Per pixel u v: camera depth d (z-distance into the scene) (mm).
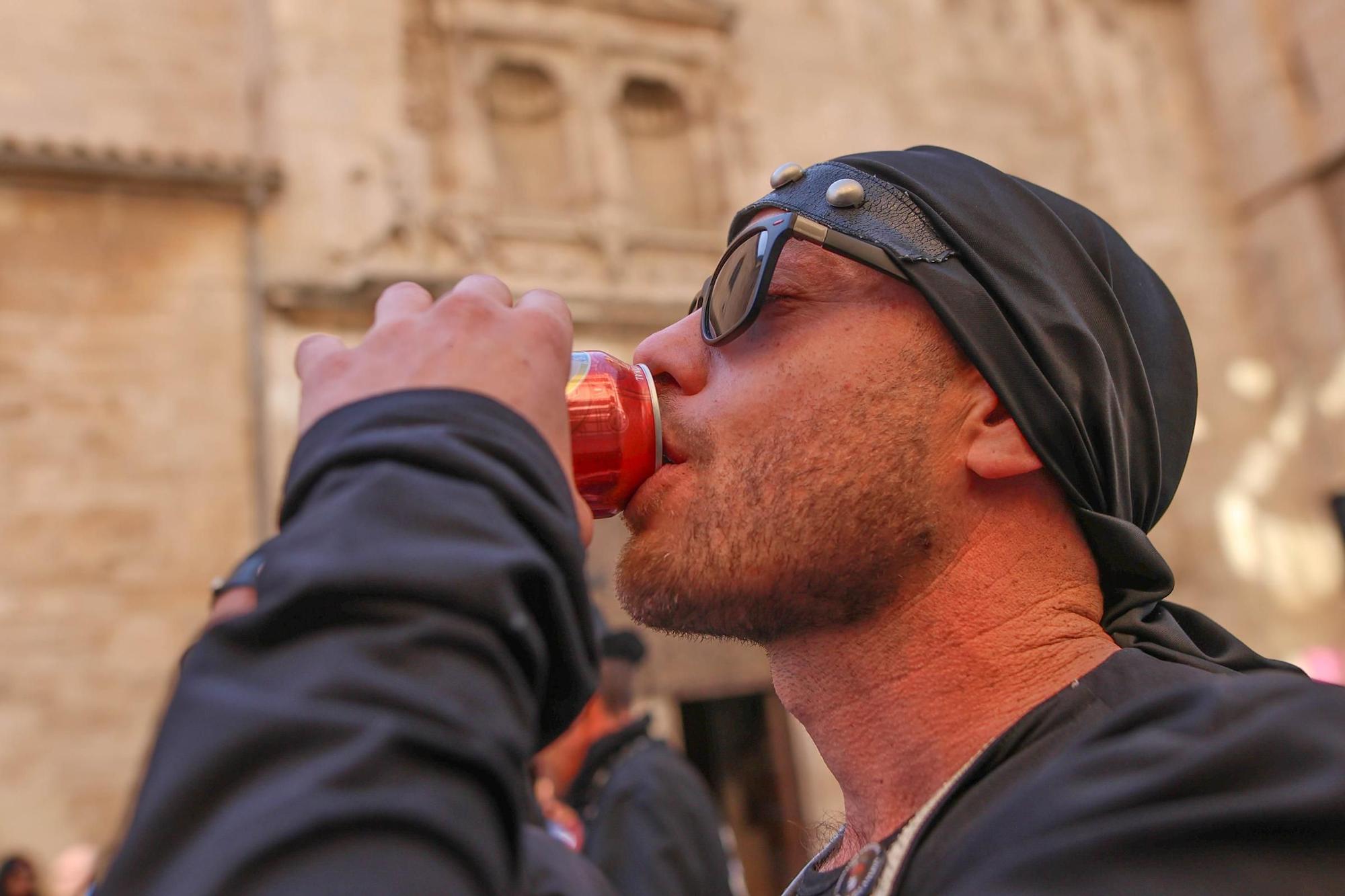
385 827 412
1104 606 899
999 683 796
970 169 929
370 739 429
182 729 460
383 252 8742
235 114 8953
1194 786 503
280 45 8977
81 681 7039
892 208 877
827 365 833
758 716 9453
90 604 7203
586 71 10477
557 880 1229
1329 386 11188
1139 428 937
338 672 453
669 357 921
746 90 10898
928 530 810
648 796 2668
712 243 10109
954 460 832
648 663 8422
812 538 803
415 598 481
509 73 10430
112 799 6855
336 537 494
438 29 9969
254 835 402
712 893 2637
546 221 9586
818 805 8688
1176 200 12094
